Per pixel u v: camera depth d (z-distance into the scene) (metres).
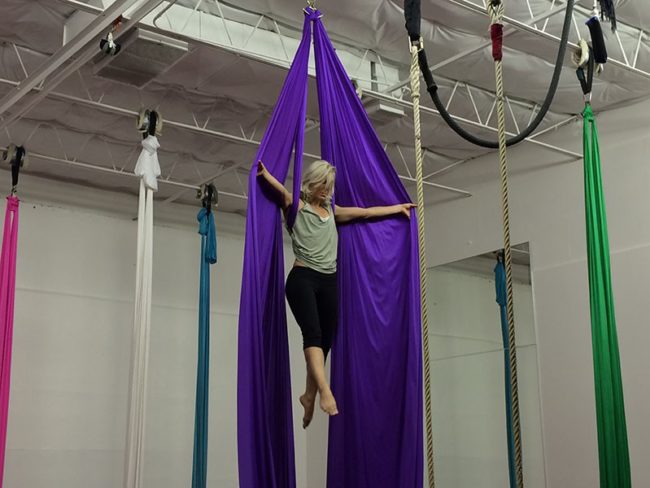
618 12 6.43
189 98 7.61
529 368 8.13
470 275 8.98
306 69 4.30
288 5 6.41
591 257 5.11
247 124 8.17
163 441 9.18
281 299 4.03
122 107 7.69
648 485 6.95
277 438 3.92
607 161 7.79
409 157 9.06
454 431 8.72
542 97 7.72
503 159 3.76
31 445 8.28
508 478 8.04
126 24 5.99
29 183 8.90
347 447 4.13
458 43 6.85
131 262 9.37
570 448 7.63
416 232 4.37
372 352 4.20
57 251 8.89
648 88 7.45
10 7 6.21
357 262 4.30
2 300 7.04
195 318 9.77
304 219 4.09
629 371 7.25
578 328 7.80
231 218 10.41
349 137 4.37
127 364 9.05
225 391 9.80
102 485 8.60
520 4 6.29
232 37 6.69
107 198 9.37
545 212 8.34
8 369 6.86
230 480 9.59
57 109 7.70
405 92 7.62
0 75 7.16
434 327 9.23
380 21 6.59
